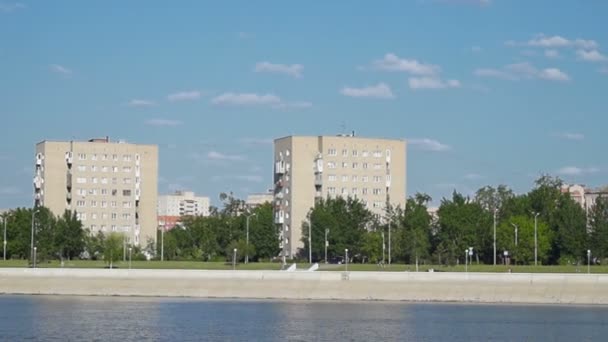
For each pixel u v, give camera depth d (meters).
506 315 192.75
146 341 149.38
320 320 179.12
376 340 154.00
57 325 167.62
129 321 174.38
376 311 197.38
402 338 156.75
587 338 159.00
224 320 177.38
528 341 155.50
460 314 193.75
